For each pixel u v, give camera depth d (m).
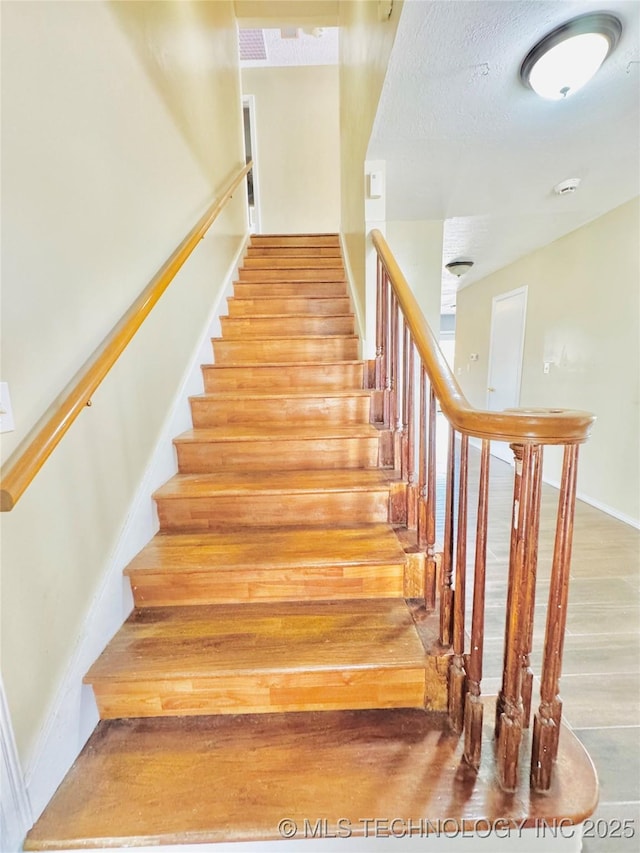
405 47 1.38
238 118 3.59
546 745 0.91
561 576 0.87
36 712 0.95
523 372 4.42
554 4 1.24
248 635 1.26
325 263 3.67
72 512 1.12
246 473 1.85
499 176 2.40
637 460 2.93
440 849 0.91
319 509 1.66
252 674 1.13
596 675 1.55
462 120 1.80
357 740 1.08
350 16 2.69
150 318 1.69
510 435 0.80
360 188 2.43
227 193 2.69
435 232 3.28
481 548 0.95
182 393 2.03
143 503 1.54
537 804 0.91
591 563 2.37
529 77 1.50
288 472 1.85
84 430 1.20
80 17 1.20
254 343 2.55
